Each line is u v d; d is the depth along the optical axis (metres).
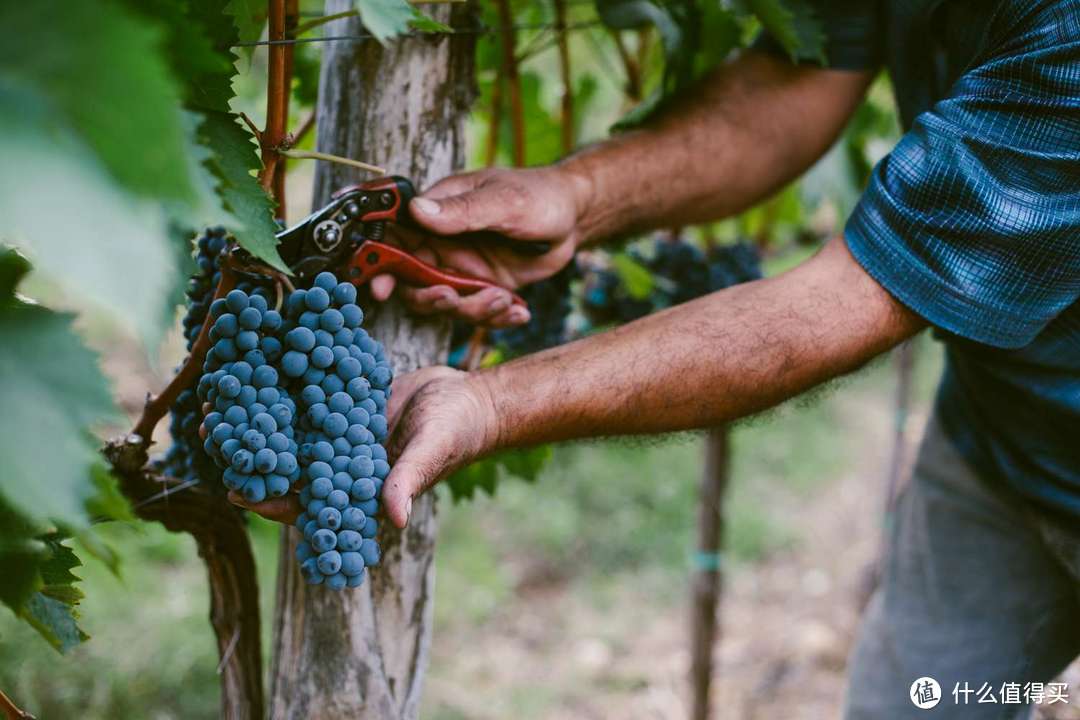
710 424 1.18
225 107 0.83
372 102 1.16
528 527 4.35
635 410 1.12
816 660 3.52
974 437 1.62
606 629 3.76
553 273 1.34
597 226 1.40
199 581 3.56
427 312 1.17
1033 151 1.05
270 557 3.41
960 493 1.70
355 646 1.18
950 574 1.73
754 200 1.57
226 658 1.22
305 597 1.17
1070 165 1.05
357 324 0.96
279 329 0.93
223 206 0.68
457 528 4.29
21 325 0.61
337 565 0.87
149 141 0.50
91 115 0.49
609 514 4.50
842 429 5.38
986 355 1.32
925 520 1.77
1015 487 1.49
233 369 0.90
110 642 3.08
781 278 1.18
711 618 2.64
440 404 0.99
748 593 4.02
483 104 1.88
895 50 1.41
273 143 0.94
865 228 1.15
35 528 0.73
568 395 1.08
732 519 4.41
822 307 1.15
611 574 4.16
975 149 1.07
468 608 3.79
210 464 1.08
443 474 0.99
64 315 0.63
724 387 1.14
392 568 1.19
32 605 0.89
